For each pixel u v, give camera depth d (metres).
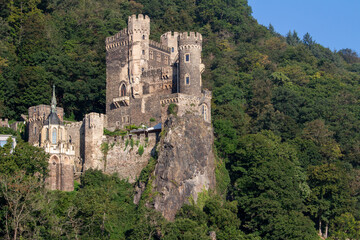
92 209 114.25
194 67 148.38
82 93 175.62
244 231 132.62
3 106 167.38
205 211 130.88
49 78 175.50
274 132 174.62
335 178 146.88
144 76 158.62
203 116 146.00
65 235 112.31
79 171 145.50
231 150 148.75
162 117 141.75
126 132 149.38
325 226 147.62
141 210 125.88
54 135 138.00
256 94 195.38
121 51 162.75
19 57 186.00
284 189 136.88
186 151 134.62
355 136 187.88
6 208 105.31
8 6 198.38
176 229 118.50
